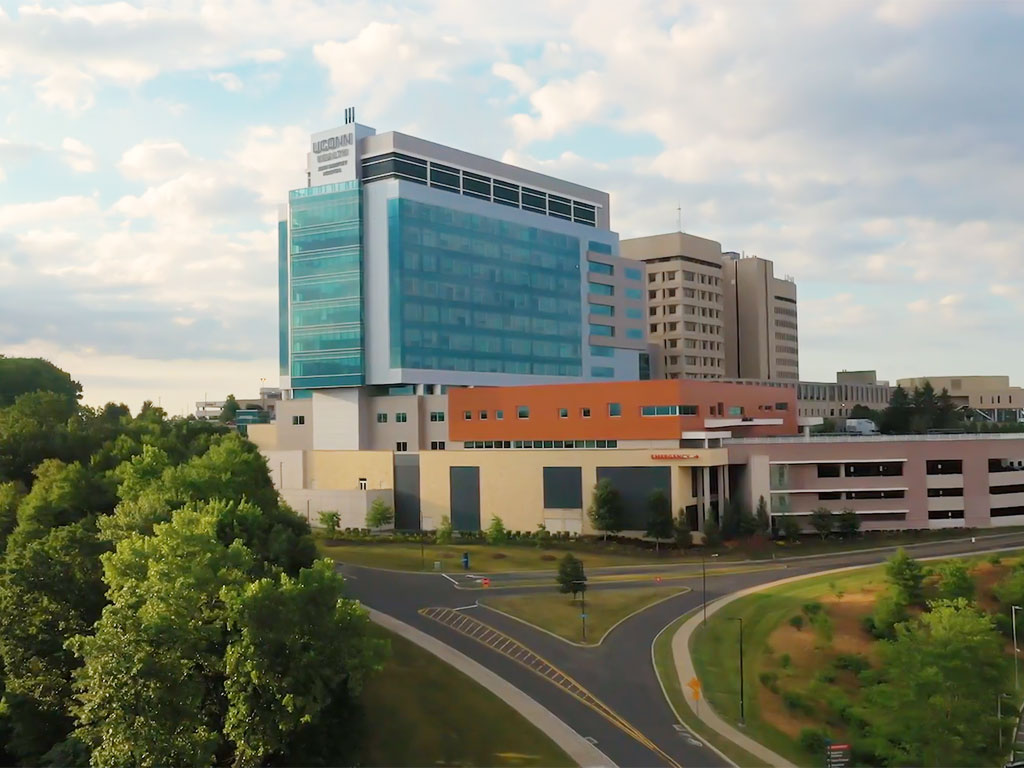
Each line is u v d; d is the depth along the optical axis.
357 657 47.78
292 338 144.38
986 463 122.69
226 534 64.62
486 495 125.06
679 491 112.94
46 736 51.66
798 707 63.62
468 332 145.25
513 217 154.00
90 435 102.81
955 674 59.72
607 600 86.00
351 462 135.75
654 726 58.72
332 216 140.50
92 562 55.78
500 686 63.66
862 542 113.75
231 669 44.28
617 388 122.25
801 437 123.56
